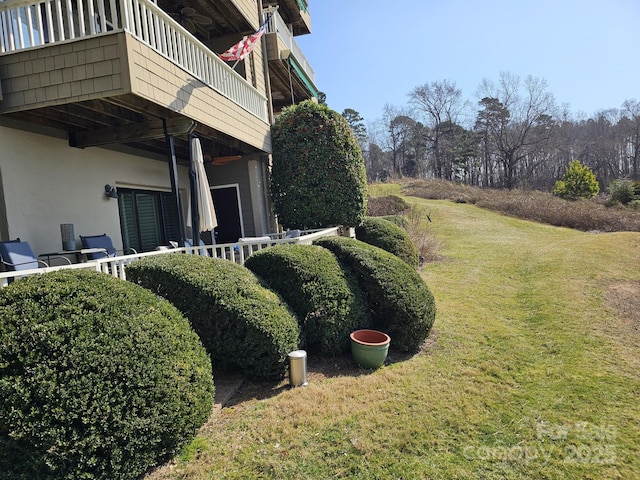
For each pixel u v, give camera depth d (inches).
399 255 358.9
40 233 235.9
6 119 217.9
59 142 252.8
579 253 394.0
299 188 365.4
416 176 1809.8
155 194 365.4
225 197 417.7
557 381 153.3
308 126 369.1
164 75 210.7
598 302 249.8
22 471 85.5
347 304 181.6
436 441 113.7
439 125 1856.5
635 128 1628.9
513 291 301.3
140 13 216.8
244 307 145.3
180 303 145.2
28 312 93.2
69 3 188.7
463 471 101.7
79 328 94.7
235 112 309.3
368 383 150.2
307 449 109.2
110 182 297.6
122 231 317.4
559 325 215.2
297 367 147.6
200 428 118.4
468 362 173.0
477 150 1791.3
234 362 149.9
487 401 137.6
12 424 83.4
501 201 873.5
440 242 511.8
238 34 410.0
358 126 2011.6
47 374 87.3
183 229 251.9
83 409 88.4
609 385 149.0
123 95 197.8
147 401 97.2
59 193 250.7
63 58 188.2
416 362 173.8
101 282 109.2
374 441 112.9
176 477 98.1
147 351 101.0
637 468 103.0
